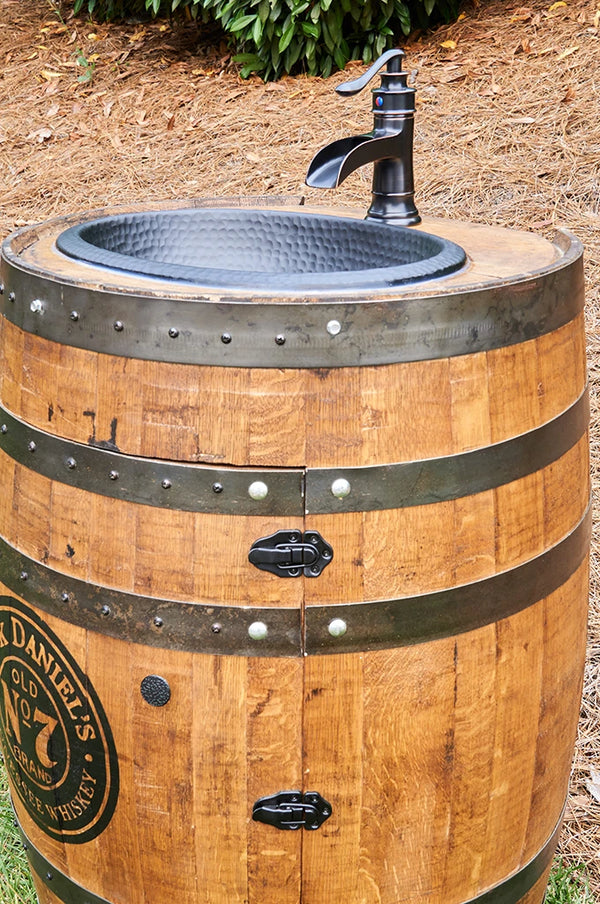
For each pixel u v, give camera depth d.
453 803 1.76
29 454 1.76
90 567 1.69
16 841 2.46
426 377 1.61
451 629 1.68
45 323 1.70
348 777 1.69
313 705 1.65
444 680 1.69
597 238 4.07
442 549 1.65
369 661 1.65
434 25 5.92
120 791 1.76
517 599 1.75
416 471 1.62
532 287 1.69
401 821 1.74
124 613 1.67
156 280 1.70
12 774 2.01
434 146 4.75
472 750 1.75
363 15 5.61
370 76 2.05
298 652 1.63
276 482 1.58
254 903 1.77
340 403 1.57
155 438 1.61
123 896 1.85
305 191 4.59
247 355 1.56
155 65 6.25
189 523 1.61
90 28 6.80
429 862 1.79
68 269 1.80
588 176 4.38
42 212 4.98
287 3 5.48
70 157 5.46
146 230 2.22
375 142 2.08
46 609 1.77
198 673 1.65
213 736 1.67
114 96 5.99
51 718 1.83
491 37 5.54
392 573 1.63
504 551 1.71
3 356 1.85
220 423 1.58
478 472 1.66
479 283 1.62
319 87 5.59
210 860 1.75
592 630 3.05
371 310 1.56
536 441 1.74
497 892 1.90
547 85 5.00
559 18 5.53
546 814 1.97
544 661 1.83
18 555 1.81
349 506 1.60
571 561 1.87
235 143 5.19
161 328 1.58
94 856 1.85
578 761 2.73
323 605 1.62
